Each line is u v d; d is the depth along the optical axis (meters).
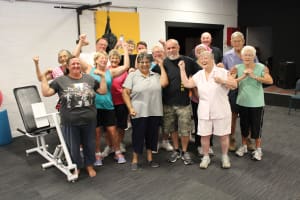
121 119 3.37
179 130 3.10
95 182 2.82
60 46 4.73
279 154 3.37
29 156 3.60
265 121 4.84
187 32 7.63
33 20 4.37
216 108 2.85
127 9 5.50
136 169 3.07
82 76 2.77
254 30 8.51
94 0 5.00
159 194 2.54
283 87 6.75
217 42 7.77
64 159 3.12
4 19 4.10
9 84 4.30
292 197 2.43
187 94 3.04
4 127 4.04
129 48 4.06
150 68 3.15
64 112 2.68
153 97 2.92
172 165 3.15
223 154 3.07
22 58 4.36
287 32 7.09
